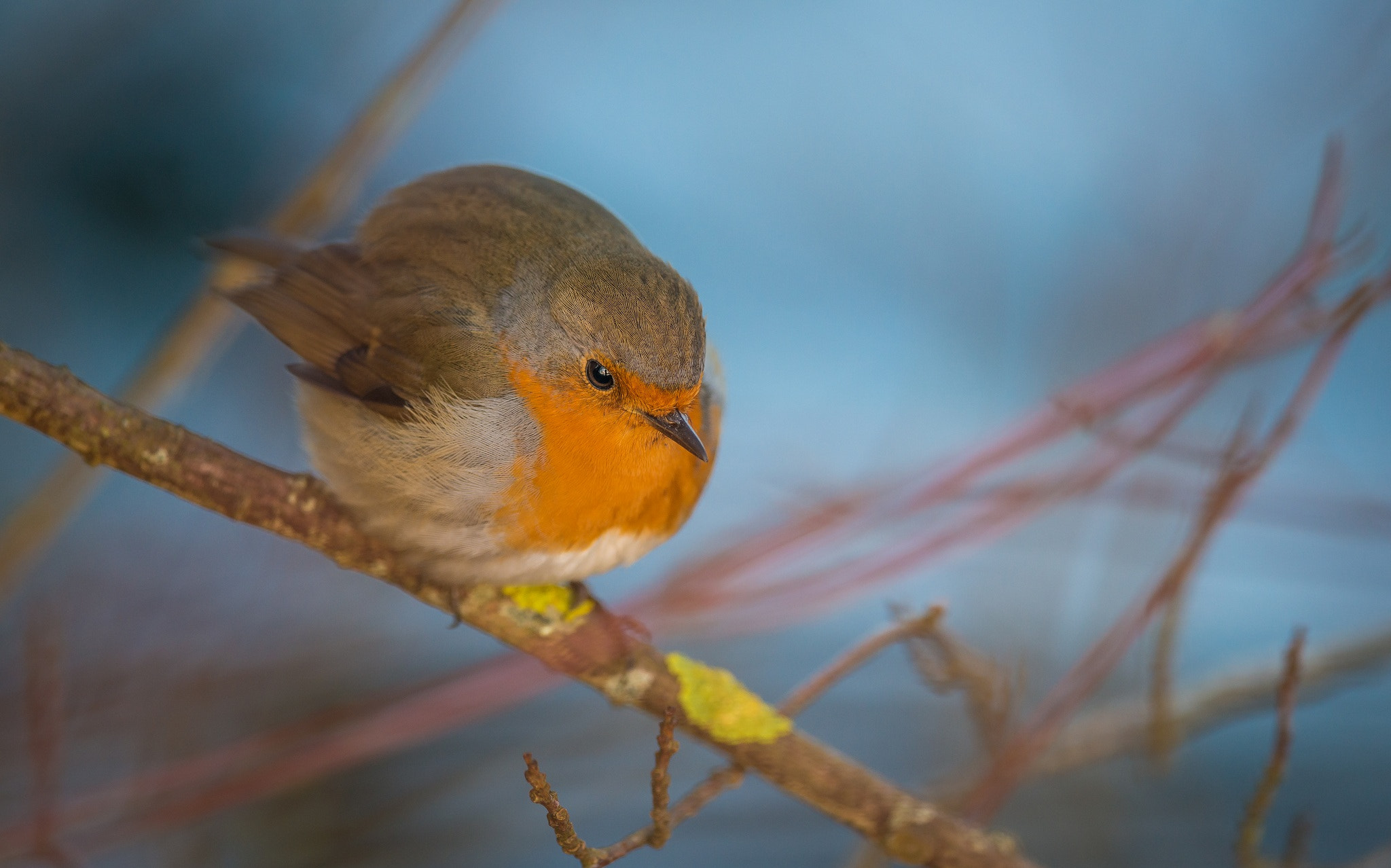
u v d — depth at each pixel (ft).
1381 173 36.60
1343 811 34.78
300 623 31.22
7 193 43.27
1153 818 34.53
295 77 44.88
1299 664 20.39
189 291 44.52
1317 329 23.70
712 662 36.76
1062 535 33.06
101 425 18.76
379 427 21.33
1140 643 32.71
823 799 20.80
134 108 44.55
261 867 31.96
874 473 29.81
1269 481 30.53
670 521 22.49
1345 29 38.73
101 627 29.68
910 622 21.62
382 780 33.73
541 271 21.93
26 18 43.80
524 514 21.01
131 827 24.84
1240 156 38.09
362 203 31.91
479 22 27.07
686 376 21.16
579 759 35.06
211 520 31.40
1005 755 22.94
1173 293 36.73
